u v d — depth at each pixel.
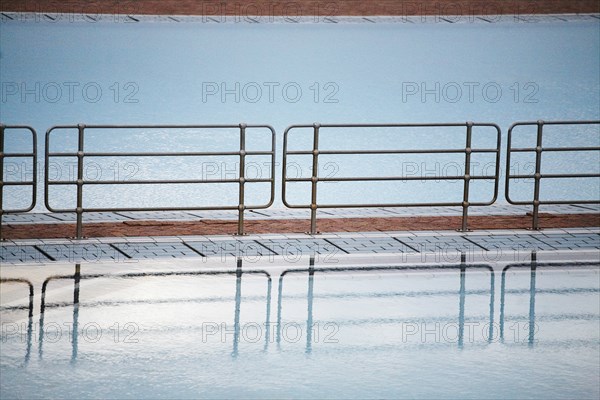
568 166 24.95
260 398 10.27
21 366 10.95
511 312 13.19
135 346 11.61
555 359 11.63
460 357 11.62
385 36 44.75
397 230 16.92
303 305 13.19
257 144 26.83
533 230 17.08
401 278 14.40
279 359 11.40
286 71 37.50
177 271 14.37
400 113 31.06
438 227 17.17
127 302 13.05
